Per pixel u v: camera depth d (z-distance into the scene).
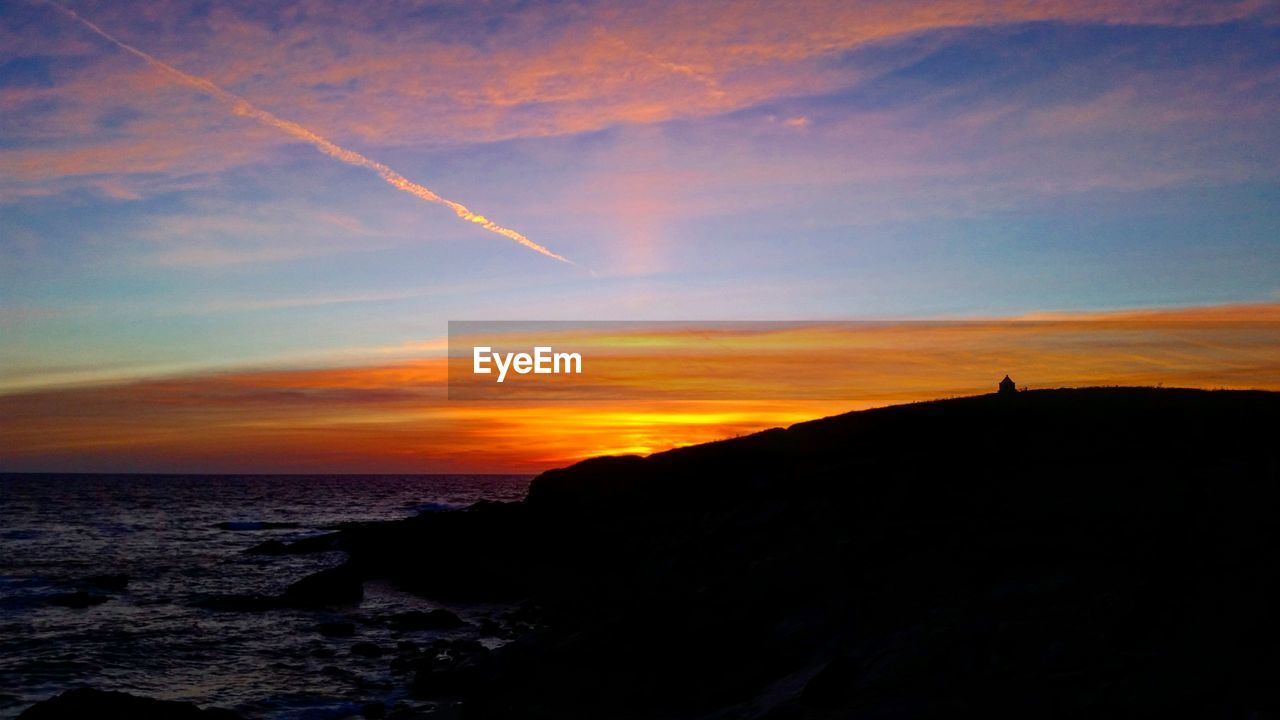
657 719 20.20
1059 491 26.06
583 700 21.95
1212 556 17.84
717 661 21.95
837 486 33.28
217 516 115.25
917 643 17.48
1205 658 13.92
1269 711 11.90
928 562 22.41
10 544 74.00
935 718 14.40
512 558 51.84
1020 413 39.50
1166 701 13.01
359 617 42.09
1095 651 15.25
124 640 35.34
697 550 32.59
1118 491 24.64
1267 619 14.58
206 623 39.53
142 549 72.19
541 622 40.03
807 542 28.03
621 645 23.50
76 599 43.94
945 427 40.81
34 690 27.53
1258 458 26.44
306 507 137.38
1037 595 18.23
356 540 61.25
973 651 16.44
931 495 28.95
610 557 46.97
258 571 59.09
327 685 28.14
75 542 76.88
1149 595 16.52
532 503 56.41
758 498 35.31
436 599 48.56
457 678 26.38
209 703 25.91
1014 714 13.89
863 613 21.08
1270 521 19.22
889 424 44.19
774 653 21.25
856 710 15.52
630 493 52.06
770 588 24.28
